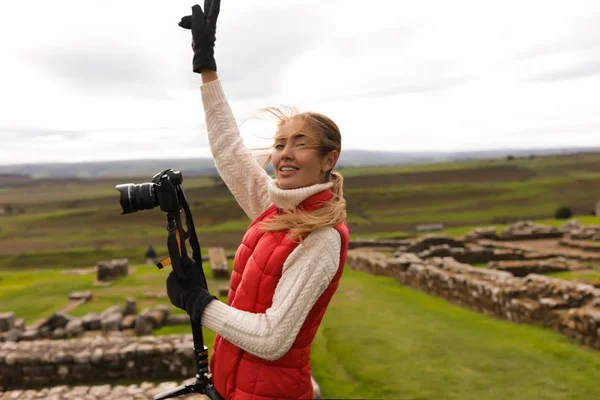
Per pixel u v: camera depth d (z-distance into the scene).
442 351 8.38
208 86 2.34
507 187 81.38
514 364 7.69
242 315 1.76
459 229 35.47
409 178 115.44
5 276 23.36
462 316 11.62
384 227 56.78
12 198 164.50
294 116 1.98
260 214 2.26
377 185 105.56
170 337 9.45
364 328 9.91
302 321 1.77
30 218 87.62
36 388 8.50
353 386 7.05
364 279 18.59
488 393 6.61
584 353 8.12
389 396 6.66
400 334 9.48
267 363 1.85
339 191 1.99
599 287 11.68
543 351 8.32
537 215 59.91
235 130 2.38
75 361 8.55
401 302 13.47
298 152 1.89
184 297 1.83
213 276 19.38
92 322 11.86
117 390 7.00
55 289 18.33
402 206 74.62
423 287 16.12
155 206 1.89
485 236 28.19
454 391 6.71
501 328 10.18
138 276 21.23
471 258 21.83
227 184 2.38
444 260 16.73
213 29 2.32
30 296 17.20
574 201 67.94
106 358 8.58
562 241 24.56
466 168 123.81
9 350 8.83
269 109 2.12
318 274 1.78
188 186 136.75
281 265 1.82
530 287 10.99
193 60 2.34
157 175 1.93
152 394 6.86
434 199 77.44
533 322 10.29
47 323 11.89
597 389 6.60
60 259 44.78
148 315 11.93
